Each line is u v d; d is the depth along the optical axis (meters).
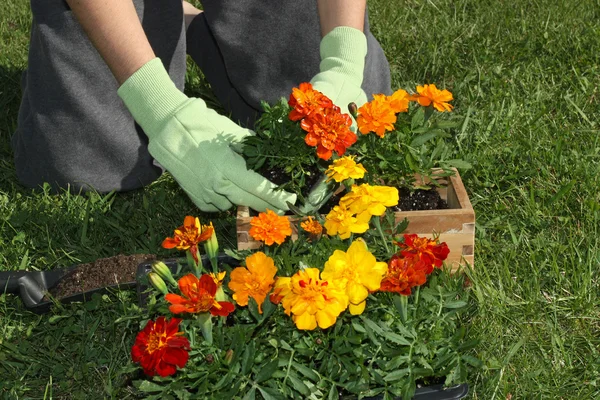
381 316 1.07
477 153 1.59
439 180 1.33
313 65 1.62
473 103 1.76
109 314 1.28
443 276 1.23
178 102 1.24
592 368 1.19
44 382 1.21
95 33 1.24
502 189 1.54
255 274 1.03
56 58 1.48
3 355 1.23
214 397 1.00
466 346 1.03
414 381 1.00
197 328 1.07
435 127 1.23
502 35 2.05
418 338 1.03
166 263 1.22
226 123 1.25
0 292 1.31
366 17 1.60
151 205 1.52
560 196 1.46
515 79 1.85
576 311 1.28
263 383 1.02
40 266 1.41
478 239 1.39
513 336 1.23
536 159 1.57
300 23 1.58
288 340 1.05
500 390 1.15
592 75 1.86
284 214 1.25
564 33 1.99
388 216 1.17
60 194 1.58
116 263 1.31
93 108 1.52
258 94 1.66
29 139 1.55
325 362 1.02
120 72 1.25
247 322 1.09
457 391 1.03
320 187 1.22
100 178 1.57
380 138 1.22
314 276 0.98
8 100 1.86
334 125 1.09
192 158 1.23
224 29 1.60
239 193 1.23
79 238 1.46
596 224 1.42
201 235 1.04
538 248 1.37
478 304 1.25
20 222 1.48
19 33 2.15
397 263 0.99
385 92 1.70
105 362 1.22
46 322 1.27
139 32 1.25
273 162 1.20
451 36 2.04
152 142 1.24
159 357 0.95
